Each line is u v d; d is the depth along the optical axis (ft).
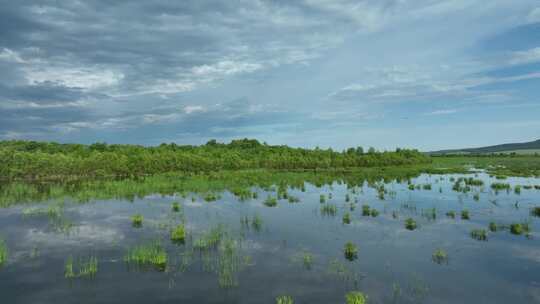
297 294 57.26
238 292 57.77
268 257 74.38
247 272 66.13
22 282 61.11
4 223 102.42
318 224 103.19
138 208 126.93
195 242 81.97
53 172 241.96
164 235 90.53
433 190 175.11
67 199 145.89
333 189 182.29
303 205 133.90
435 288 59.82
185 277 63.52
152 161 279.69
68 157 266.36
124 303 53.83
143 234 91.35
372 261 72.54
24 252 76.74
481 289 59.72
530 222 104.17
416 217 112.06
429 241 86.17
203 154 366.02
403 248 80.89
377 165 377.09
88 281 61.57
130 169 266.98
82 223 103.24
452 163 434.30
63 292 57.36
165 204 135.64
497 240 86.89
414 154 451.94
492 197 151.53
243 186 185.98
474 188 180.86
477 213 118.21
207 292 57.72
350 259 73.67
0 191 169.89
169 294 56.90
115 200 144.87
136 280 62.13
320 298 55.88
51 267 68.03
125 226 99.66
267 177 240.94
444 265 70.38
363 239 87.86
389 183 209.97
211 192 167.02
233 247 80.84
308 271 66.85
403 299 55.88
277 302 54.29
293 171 305.73
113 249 78.95
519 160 489.26
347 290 58.90
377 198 150.51
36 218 108.99
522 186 185.26
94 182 208.64
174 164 282.15
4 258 71.05
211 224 102.83
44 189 179.11
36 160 244.01
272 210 124.16
